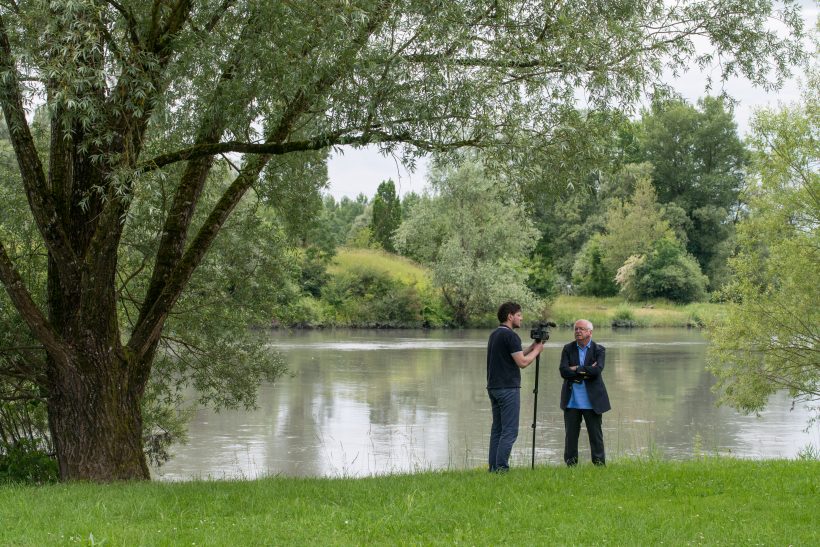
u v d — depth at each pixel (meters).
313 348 44.09
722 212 84.00
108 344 10.74
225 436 19.70
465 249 60.84
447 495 7.90
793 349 21.06
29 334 12.40
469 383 29.45
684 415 23.16
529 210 11.28
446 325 62.75
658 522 6.87
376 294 64.12
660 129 87.31
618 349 43.88
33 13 9.36
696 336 55.38
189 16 10.78
